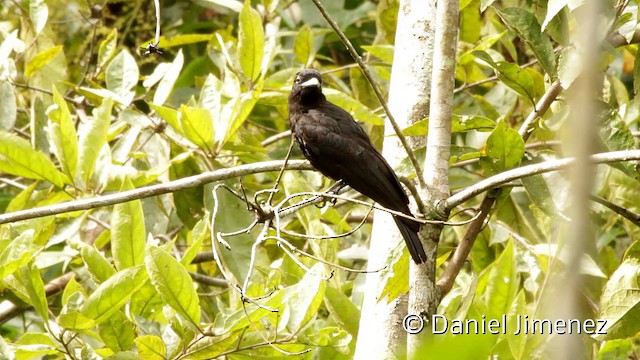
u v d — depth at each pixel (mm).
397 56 9727
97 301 8875
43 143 12281
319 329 9312
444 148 8336
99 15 14039
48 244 10828
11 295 11609
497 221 11414
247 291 10000
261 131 15203
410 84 9562
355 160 9953
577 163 3939
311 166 8641
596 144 9469
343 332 9156
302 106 11039
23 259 9109
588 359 10320
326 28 15023
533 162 9750
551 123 9805
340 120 10570
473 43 12969
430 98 8938
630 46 11914
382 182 9508
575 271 3902
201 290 13320
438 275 12117
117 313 9133
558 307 3936
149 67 15922
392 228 9117
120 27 15773
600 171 9789
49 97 13430
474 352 3590
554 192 9461
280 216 8539
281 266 10594
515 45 14383
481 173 13477
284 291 9031
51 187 11508
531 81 9867
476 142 11844
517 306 9469
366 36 16016
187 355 8906
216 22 15727
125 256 9656
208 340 8906
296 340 9078
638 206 11555
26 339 9383
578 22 9320
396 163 9648
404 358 8867
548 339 8617
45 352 9305
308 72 11195
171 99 14242
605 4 9148
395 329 8930
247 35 11672
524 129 10016
